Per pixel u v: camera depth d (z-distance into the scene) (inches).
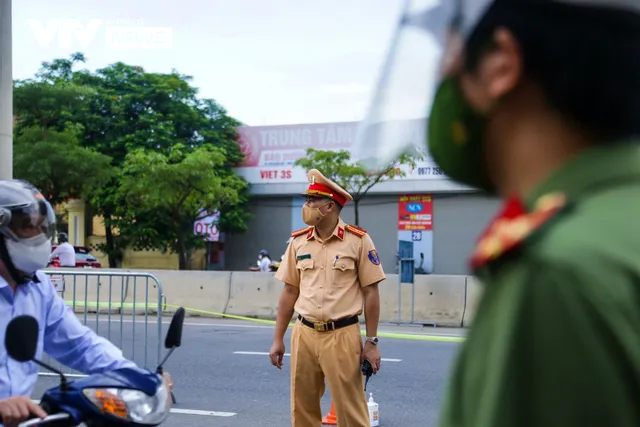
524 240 29.1
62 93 1032.2
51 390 89.4
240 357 356.5
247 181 1259.2
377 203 1190.9
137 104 1197.1
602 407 26.4
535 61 31.5
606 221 28.8
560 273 27.5
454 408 32.0
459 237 1136.2
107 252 1201.4
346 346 164.6
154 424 87.7
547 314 27.4
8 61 311.7
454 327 494.9
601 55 30.9
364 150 36.8
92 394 85.4
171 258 1209.4
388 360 343.3
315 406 170.9
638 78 31.0
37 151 1024.2
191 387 289.0
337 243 168.6
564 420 26.8
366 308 169.3
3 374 99.3
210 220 1210.0
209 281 568.4
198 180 1069.8
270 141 1246.9
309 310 167.0
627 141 31.5
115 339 388.8
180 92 1229.1
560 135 31.6
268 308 551.5
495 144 33.8
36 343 81.0
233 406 258.4
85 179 1053.2
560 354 26.9
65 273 293.9
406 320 508.4
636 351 26.6
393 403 261.6
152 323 473.7
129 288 563.8
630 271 27.4
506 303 28.8
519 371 27.8
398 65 35.5
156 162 1066.1
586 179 30.7
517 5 32.2
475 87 33.6
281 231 1256.2
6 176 311.9
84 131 1164.5
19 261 98.1
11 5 310.0
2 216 95.3
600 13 31.1
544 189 31.5
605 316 26.7
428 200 1155.3
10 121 312.8
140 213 1149.7
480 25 33.0
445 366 327.6
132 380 88.2
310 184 170.6
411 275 502.0
